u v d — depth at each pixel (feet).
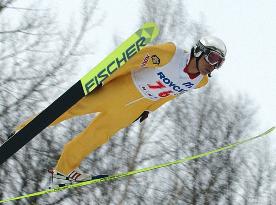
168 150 73.51
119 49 20.79
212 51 22.82
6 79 63.87
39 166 63.82
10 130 62.64
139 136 66.59
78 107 24.89
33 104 64.28
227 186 74.28
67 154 25.52
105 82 24.34
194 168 73.41
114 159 68.95
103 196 65.51
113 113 25.17
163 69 23.66
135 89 24.58
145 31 20.56
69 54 70.03
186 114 77.20
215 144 76.79
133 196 68.03
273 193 75.20
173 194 69.97
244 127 79.41
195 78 23.86
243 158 76.95
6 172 63.62
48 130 65.57
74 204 65.26
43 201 64.18
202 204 71.56
